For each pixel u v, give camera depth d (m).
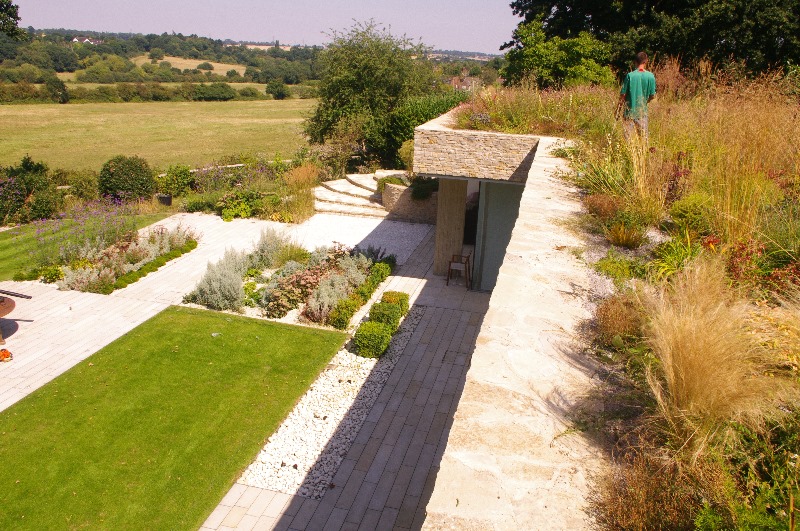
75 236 14.73
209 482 6.97
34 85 67.19
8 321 10.80
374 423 8.24
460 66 42.56
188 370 9.30
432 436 8.02
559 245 5.33
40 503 6.54
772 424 2.54
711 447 2.44
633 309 3.69
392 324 10.74
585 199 6.55
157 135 46.09
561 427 2.79
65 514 6.40
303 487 6.99
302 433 7.96
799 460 2.28
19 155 36.31
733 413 2.49
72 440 7.58
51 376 9.03
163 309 11.48
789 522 2.01
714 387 2.50
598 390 3.08
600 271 4.71
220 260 13.05
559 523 2.23
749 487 2.27
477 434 2.72
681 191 5.93
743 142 5.43
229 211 18.02
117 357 9.61
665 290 3.86
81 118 54.78
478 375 3.21
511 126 11.51
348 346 10.38
